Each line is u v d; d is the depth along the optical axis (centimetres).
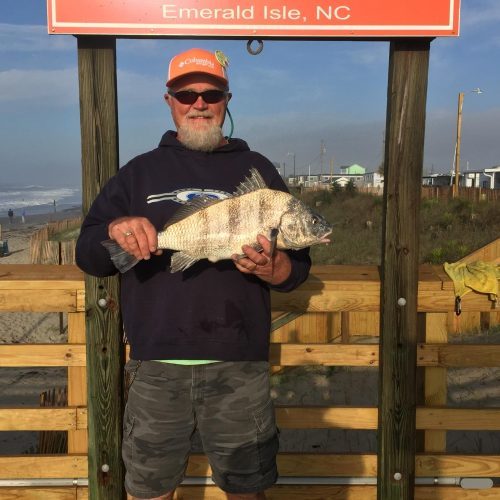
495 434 521
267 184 255
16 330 1056
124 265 225
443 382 325
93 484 307
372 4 278
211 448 243
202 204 229
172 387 237
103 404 302
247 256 222
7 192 16975
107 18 274
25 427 312
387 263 303
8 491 315
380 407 314
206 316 236
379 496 319
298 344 324
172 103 261
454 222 2081
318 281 317
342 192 3541
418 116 292
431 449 329
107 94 285
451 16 278
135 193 247
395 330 307
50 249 1109
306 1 276
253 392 241
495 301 314
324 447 520
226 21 277
